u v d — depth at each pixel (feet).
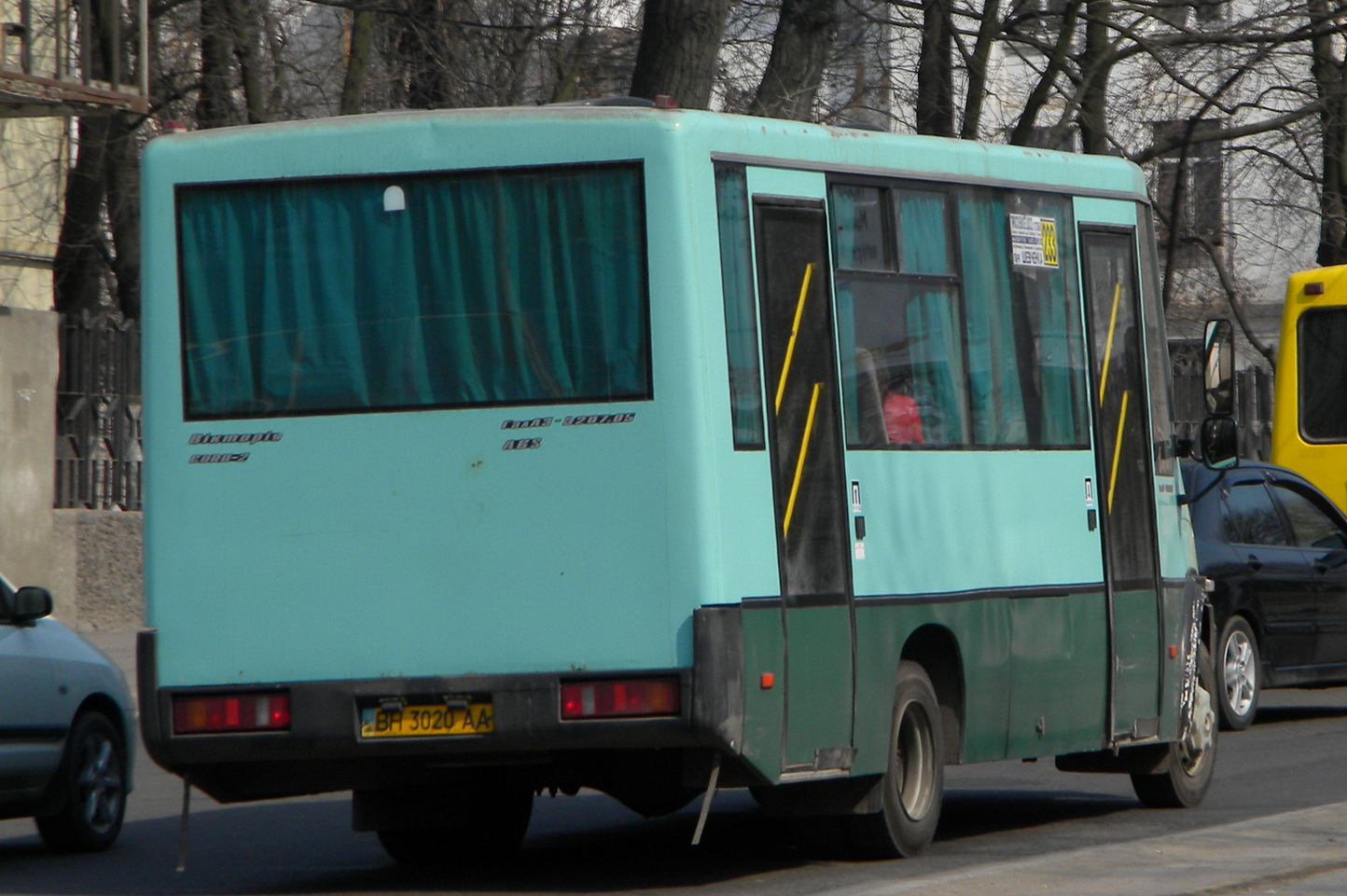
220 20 167.94
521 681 57.72
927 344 67.21
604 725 56.95
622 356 57.67
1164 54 175.52
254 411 60.80
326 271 60.70
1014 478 71.00
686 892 61.67
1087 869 61.05
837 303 63.21
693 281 57.41
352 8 171.42
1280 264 282.77
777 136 61.62
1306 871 60.59
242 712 59.82
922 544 66.03
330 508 59.88
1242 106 184.75
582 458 57.77
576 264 58.34
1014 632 70.23
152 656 60.75
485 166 59.36
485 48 182.39
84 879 69.36
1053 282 74.18
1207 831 69.77
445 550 58.75
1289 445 145.38
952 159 69.56
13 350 142.10
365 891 64.23
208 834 82.02
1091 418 75.66
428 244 59.88
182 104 182.09
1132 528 77.71
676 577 56.75
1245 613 114.32
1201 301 240.12
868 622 63.16
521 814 72.33
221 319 61.41
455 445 58.95
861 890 59.57
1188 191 203.41
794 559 60.13
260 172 61.41
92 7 149.79
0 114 140.77
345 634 59.36
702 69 135.44
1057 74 173.27
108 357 151.43
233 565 60.44
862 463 63.57
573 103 62.90
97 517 149.38
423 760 60.90
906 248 66.85
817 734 60.70
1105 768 81.20
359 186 60.54
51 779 75.20
